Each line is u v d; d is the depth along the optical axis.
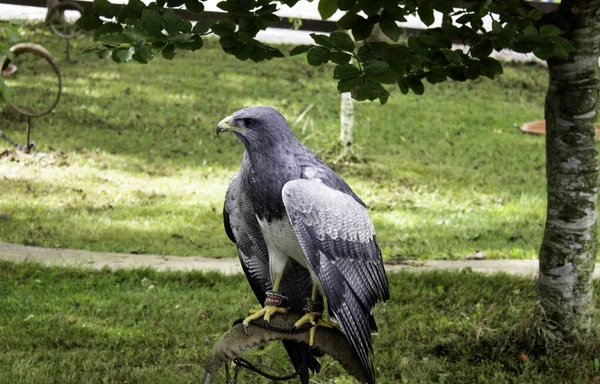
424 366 9.59
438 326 10.78
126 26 6.10
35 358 9.48
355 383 9.09
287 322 5.80
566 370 9.42
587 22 9.05
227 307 11.54
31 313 10.98
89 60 28.25
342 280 5.62
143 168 21.02
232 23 6.51
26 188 18.53
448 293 12.25
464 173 22.77
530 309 10.59
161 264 13.86
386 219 18.20
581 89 9.27
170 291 12.34
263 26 6.79
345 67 6.36
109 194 18.80
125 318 10.99
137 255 14.45
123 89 26.30
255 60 6.86
